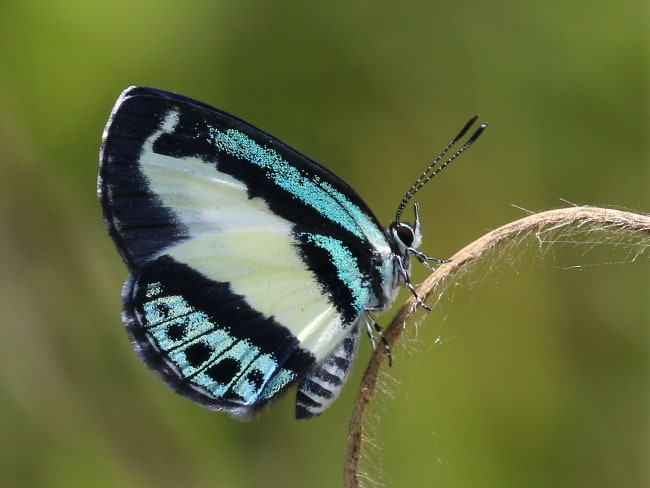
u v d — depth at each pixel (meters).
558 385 0.28
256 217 0.26
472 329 0.28
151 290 0.26
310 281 0.26
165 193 0.26
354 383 0.28
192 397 0.26
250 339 0.26
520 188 0.28
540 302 0.28
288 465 0.28
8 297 0.28
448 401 0.28
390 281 0.26
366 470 0.25
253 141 0.25
